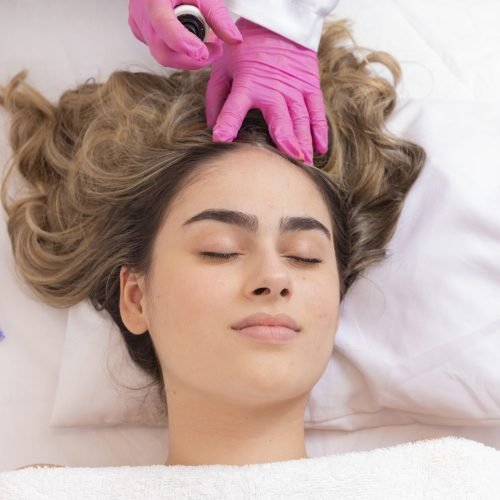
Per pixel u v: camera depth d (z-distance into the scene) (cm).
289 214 134
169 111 153
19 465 158
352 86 165
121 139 156
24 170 169
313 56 151
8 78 175
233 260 131
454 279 148
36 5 178
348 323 154
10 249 166
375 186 157
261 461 138
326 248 138
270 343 127
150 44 141
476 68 172
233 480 127
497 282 148
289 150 140
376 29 176
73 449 160
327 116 158
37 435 160
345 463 129
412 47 174
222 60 150
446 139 157
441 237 150
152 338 139
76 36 177
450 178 152
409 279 150
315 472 127
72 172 161
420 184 156
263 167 138
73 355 159
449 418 152
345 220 153
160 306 134
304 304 131
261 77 145
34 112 171
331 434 159
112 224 151
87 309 161
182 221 135
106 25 177
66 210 164
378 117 162
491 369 146
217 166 139
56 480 131
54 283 161
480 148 155
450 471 129
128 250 147
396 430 158
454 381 148
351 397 156
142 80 166
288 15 146
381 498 126
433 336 148
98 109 166
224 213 132
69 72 176
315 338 132
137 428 161
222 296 128
